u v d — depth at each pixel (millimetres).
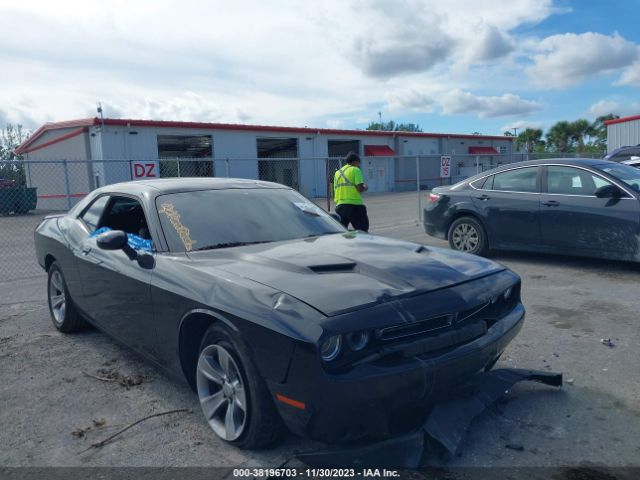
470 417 3127
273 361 2740
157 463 2996
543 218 7598
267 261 3396
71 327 5266
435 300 2965
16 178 31953
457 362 2896
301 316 2711
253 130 31203
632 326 5074
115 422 3484
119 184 4855
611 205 6984
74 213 5289
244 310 2902
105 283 4234
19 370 4414
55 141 28344
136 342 3949
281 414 2785
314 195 34250
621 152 14789
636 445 3064
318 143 34406
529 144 49156
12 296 7156
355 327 2658
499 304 3445
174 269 3521
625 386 3809
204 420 3477
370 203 24594
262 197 4578
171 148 36219
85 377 4234
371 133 36781
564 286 6637
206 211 4145
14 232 17297
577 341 4723
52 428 3434
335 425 2645
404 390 2717
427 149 40688
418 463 2807
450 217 8719
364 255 3510
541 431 3232
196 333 3449
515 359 4344
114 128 25828
